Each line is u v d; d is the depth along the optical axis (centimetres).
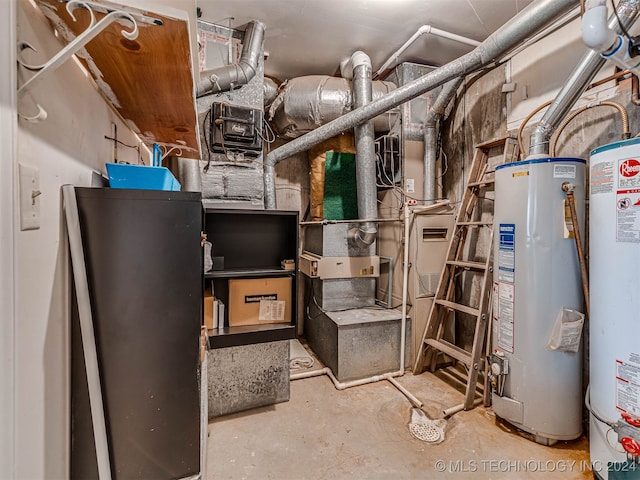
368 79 263
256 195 249
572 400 170
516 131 231
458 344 285
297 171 349
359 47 268
